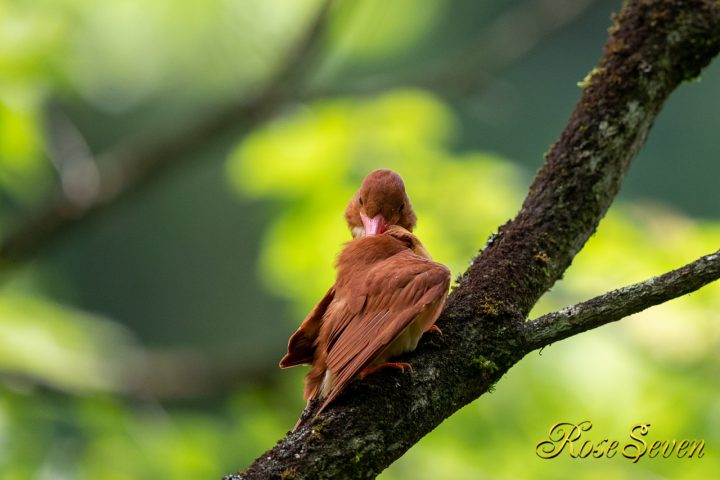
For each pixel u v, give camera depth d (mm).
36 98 12086
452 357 6125
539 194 7098
